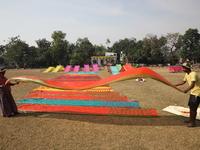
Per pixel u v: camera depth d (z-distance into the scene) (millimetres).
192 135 4082
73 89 5102
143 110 5879
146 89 10180
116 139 3875
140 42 61781
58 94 8695
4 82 5473
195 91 4430
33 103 6836
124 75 4691
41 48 53250
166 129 4426
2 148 3525
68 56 53062
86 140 3830
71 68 32156
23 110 5977
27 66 50312
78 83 5734
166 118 5242
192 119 4547
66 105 6535
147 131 4305
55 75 21172
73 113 5672
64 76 19453
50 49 51656
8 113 5398
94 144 3648
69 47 56594
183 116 5395
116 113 5543
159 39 55562
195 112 4488
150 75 4582
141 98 7816
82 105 6484
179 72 22469
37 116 5465
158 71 25141
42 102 6965
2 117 5387
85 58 53844
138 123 4832
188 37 46438
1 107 5398
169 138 3930
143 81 13750
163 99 7637
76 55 49219
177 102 7145
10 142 3773
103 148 3482
